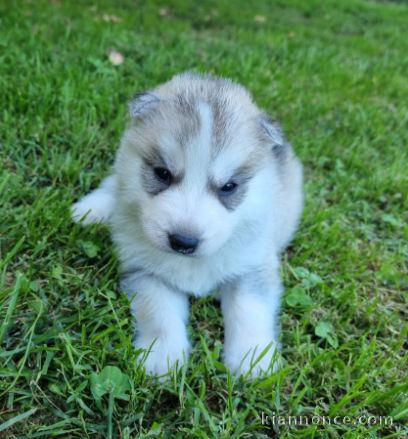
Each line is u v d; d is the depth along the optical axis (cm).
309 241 55
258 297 46
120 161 46
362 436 39
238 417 39
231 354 43
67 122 60
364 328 47
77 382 39
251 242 46
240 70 83
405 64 109
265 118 45
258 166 45
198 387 40
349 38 126
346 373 42
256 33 114
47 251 47
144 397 39
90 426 37
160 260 45
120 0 119
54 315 43
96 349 40
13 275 45
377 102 86
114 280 46
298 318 47
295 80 85
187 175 42
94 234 49
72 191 54
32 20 86
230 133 43
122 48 81
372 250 55
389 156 70
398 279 51
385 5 192
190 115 43
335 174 64
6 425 35
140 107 44
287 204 52
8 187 51
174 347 42
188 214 41
